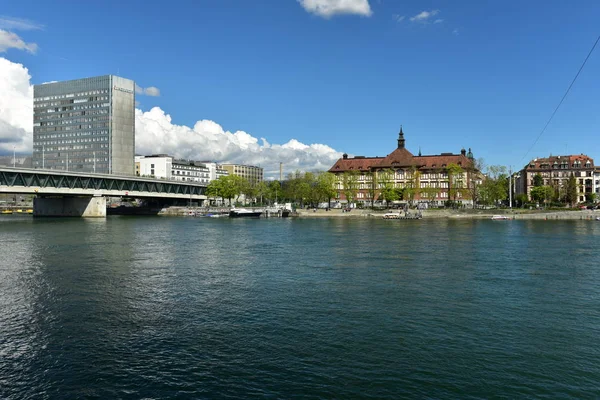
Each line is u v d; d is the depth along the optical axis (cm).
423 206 19938
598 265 5109
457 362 2373
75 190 14938
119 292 3866
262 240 8062
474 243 7356
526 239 8000
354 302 3503
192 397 2027
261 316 3150
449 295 3719
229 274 4650
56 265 5228
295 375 2227
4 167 12694
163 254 6166
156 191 18600
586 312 3244
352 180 19588
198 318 3112
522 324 2972
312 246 7056
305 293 3797
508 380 2181
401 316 3134
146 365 2350
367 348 2552
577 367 2327
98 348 2578
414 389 2091
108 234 9306
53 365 2359
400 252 6244
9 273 4719
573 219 14588
